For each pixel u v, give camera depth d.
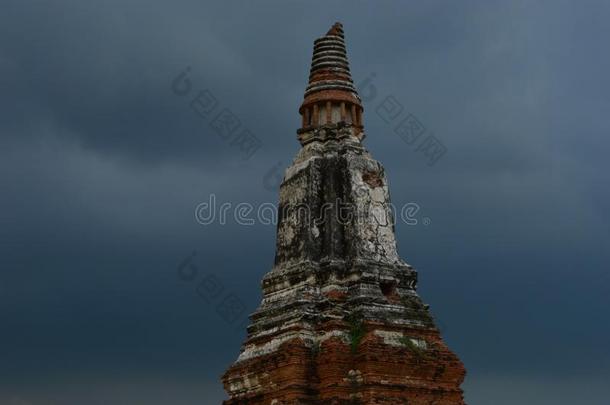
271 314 45.69
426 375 43.22
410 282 46.31
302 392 42.12
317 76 51.34
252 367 44.50
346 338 42.97
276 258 48.25
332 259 45.72
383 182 48.44
